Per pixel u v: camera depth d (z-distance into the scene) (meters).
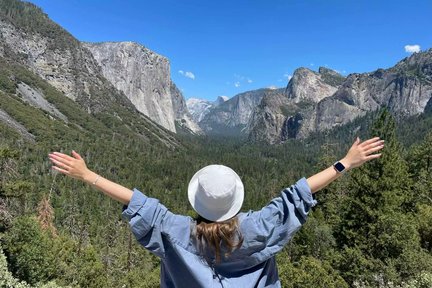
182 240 2.58
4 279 22.27
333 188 49.59
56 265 37.16
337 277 24.69
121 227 78.38
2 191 25.77
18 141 151.00
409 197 40.03
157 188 144.00
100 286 42.59
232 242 2.49
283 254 35.78
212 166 2.84
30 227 30.17
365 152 2.83
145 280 46.19
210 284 2.50
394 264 22.70
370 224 31.08
